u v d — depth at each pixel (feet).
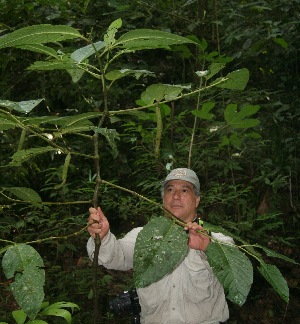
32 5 13.89
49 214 13.33
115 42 3.65
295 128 16.44
